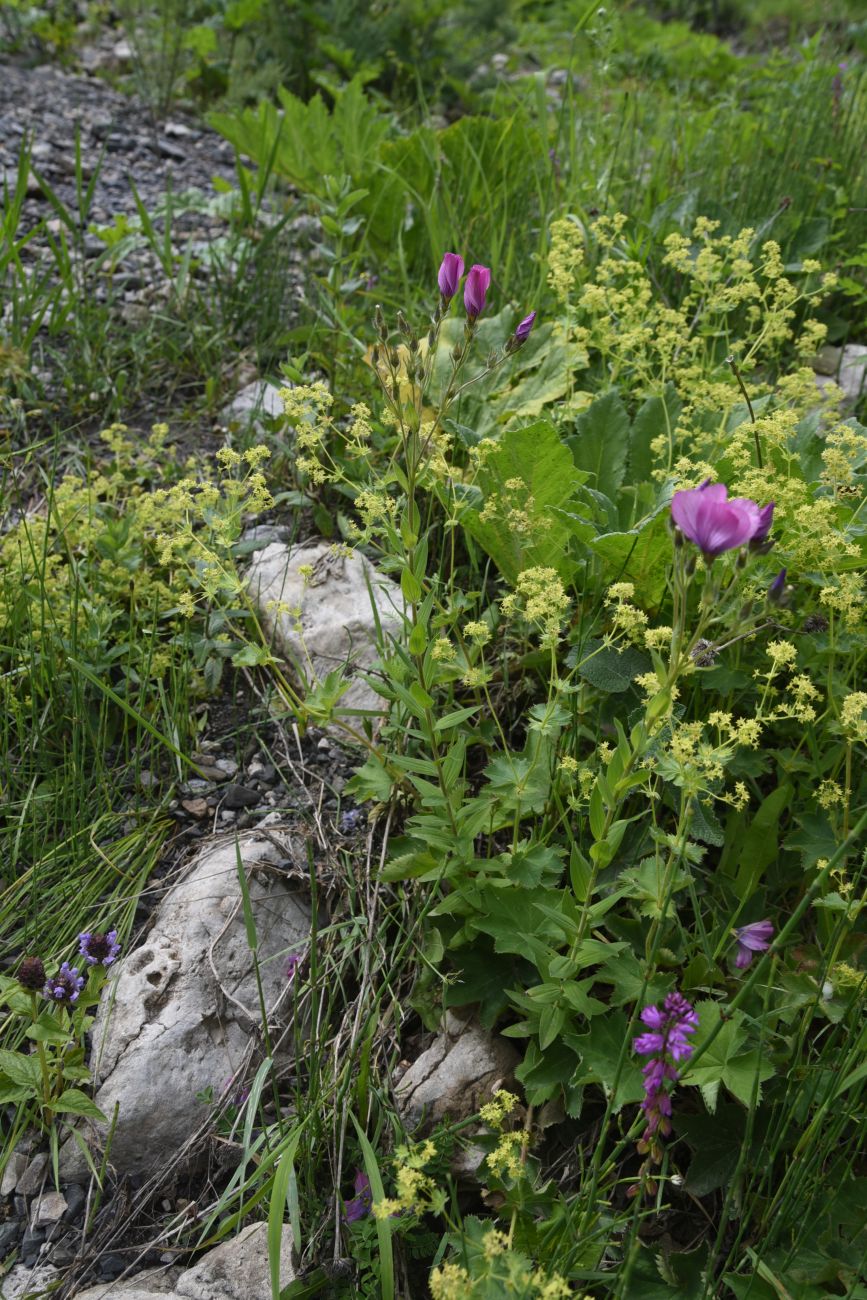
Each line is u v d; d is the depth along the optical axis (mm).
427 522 3311
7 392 3977
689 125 5562
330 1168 2289
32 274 4598
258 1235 2205
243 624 3262
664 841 2127
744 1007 2258
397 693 2314
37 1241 2232
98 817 2852
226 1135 2357
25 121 5914
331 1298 2119
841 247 4367
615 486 3133
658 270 4234
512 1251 1891
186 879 2715
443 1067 2389
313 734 3059
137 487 3566
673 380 3428
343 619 3168
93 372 4039
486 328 3582
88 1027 2449
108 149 5863
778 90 6078
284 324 4355
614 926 2426
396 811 2838
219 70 6773
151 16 7148
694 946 2412
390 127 5301
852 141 5227
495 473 2840
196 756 3029
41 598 2949
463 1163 2254
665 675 1896
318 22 6820
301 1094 2428
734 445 2641
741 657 2746
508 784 2412
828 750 2645
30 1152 2334
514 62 8125
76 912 2674
